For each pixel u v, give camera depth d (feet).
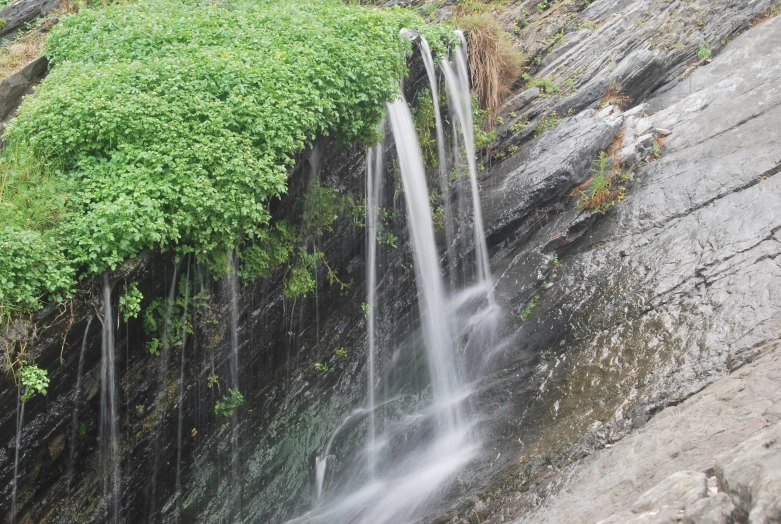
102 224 18.25
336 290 28.17
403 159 28.66
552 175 30.14
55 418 18.71
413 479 24.21
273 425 26.40
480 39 34.78
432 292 29.91
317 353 27.89
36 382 16.84
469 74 34.63
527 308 27.91
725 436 17.30
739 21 37.19
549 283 28.30
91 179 19.63
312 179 24.91
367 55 24.72
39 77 27.86
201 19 26.18
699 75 35.14
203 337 22.38
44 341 17.49
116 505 21.42
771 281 23.08
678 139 31.07
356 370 29.01
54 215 18.44
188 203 18.97
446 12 37.86
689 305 24.07
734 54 35.27
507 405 24.89
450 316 29.71
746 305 22.79
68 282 17.52
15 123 21.31
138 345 20.47
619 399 22.20
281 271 24.85
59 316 17.66
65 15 28.76
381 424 27.84
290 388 27.09
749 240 24.97
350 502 24.72
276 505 25.29
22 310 17.02
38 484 19.06
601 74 35.32
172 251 19.76
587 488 18.69
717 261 24.90
